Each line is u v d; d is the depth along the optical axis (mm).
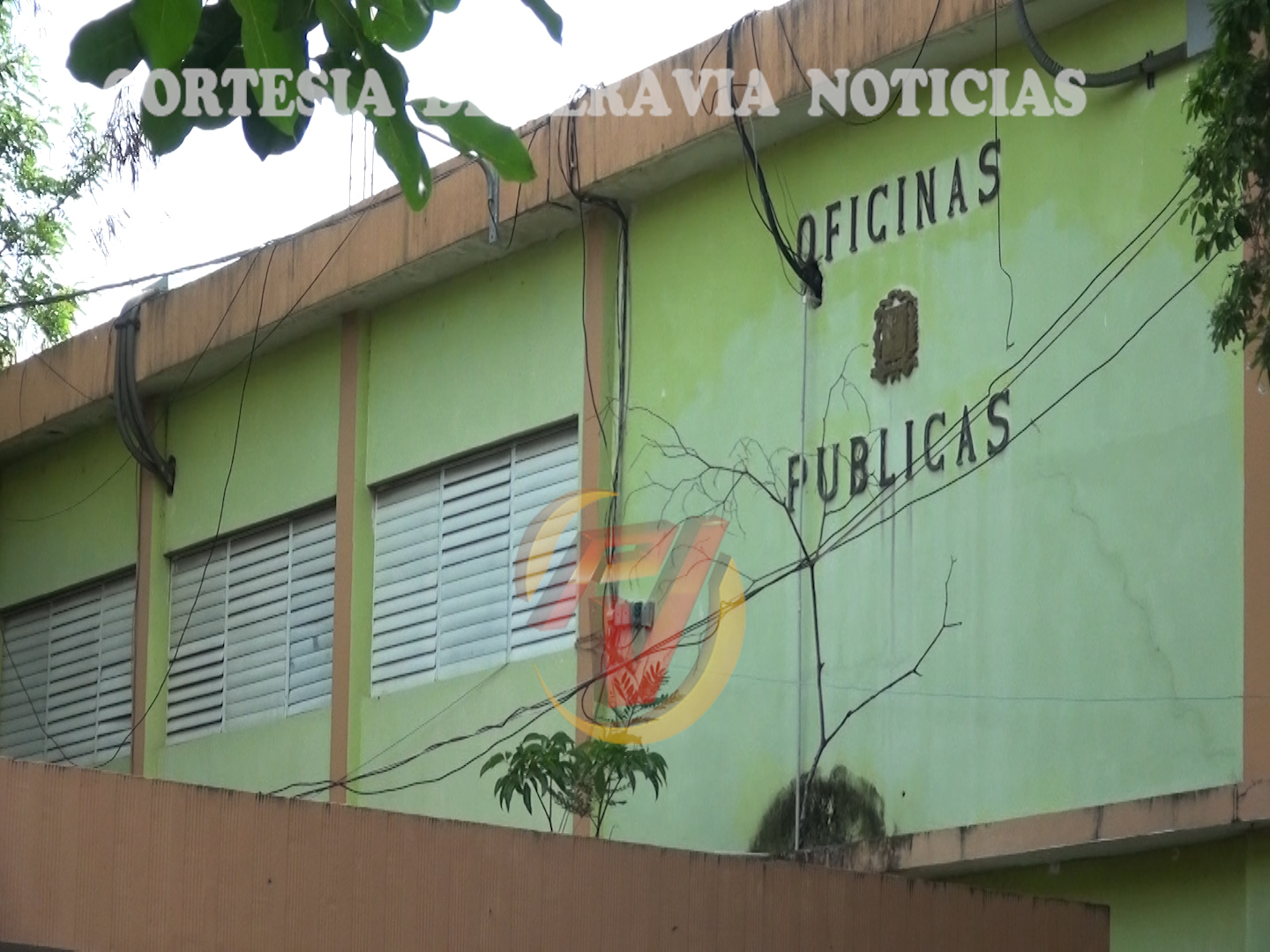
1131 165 9555
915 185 10500
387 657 12938
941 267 10305
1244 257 8938
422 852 6715
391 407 13234
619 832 11180
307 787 13164
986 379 10008
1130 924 9188
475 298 12781
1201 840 8953
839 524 10539
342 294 13227
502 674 12055
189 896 6230
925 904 7812
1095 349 9578
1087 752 9266
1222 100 7031
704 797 10820
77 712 15500
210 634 14414
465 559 12570
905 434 10328
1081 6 9773
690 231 11625
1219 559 8930
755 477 10992
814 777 10344
